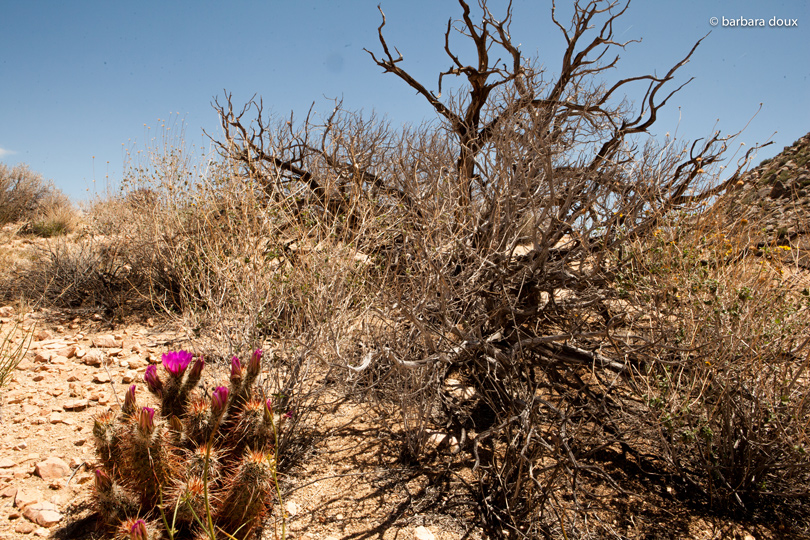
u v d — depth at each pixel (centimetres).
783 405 297
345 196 531
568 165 500
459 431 366
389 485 308
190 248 532
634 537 275
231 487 232
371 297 398
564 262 418
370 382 376
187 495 219
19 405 352
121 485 236
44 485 274
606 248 376
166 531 230
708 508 304
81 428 332
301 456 330
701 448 324
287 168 655
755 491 304
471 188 521
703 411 318
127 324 540
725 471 316
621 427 367
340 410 393
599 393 394
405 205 443
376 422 377
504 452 344
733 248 337
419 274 378
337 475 314
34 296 593
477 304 411
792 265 344
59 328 523
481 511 285
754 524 293
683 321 335
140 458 226
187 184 590
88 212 865
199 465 232
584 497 305
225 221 461
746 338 310
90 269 630
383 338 397
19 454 298
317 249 403
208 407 267
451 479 317
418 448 333
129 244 668
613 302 442
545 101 536
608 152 489
